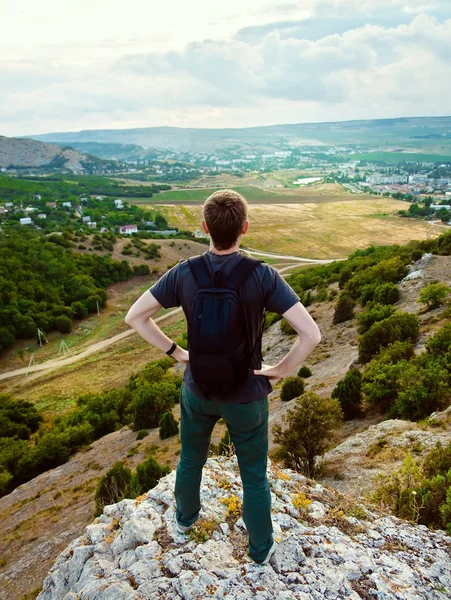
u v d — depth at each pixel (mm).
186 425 3449
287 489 4961
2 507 23406
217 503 4438
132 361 63500
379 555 4121
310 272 78062
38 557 15375
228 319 2730
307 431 12742
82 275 91688
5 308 71938
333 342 36188
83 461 27156
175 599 3340
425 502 5996
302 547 3939
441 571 4074
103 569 3838
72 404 50906
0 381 60188
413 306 35188
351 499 5129
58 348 70188
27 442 37312
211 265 2916
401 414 16500
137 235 146500
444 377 16078
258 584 3486
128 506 4559
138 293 96875
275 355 37125
